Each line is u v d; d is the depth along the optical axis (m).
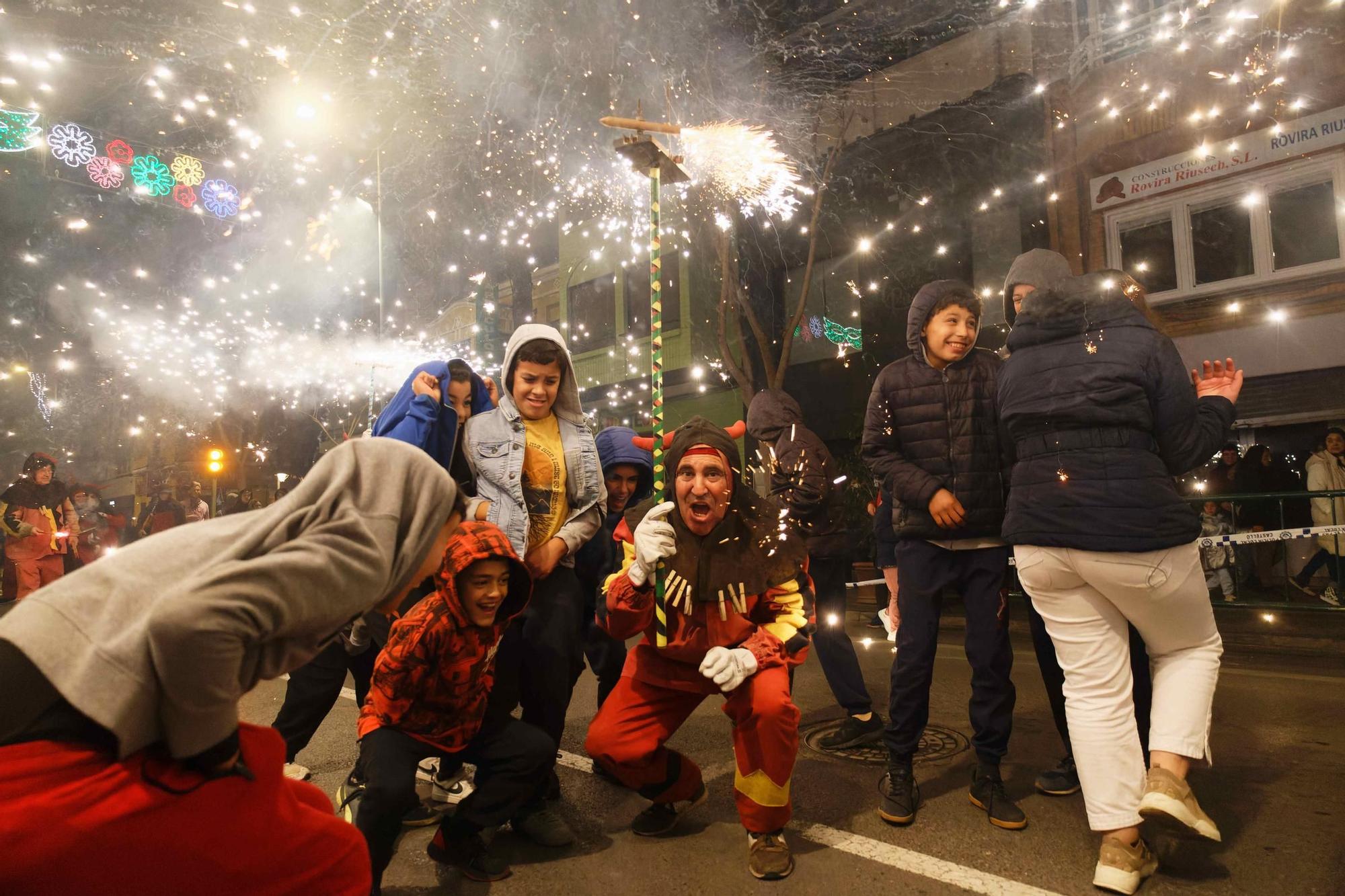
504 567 2.64
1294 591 8.56
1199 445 2.78
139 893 1.40
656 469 3.02
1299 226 10.30
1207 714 2.66
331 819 1.70
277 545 1.48
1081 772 2.74
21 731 1.37
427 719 2.70
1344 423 10.06
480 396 3.83
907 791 3.29
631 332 18.19
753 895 2.71
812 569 4.44
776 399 4.86
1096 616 2.80
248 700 5.78
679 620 3.04
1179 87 11.06
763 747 2.81
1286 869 2.74
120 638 1.35
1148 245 11.56
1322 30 9.89
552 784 3.64
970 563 3.38
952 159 13.38
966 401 3.42
